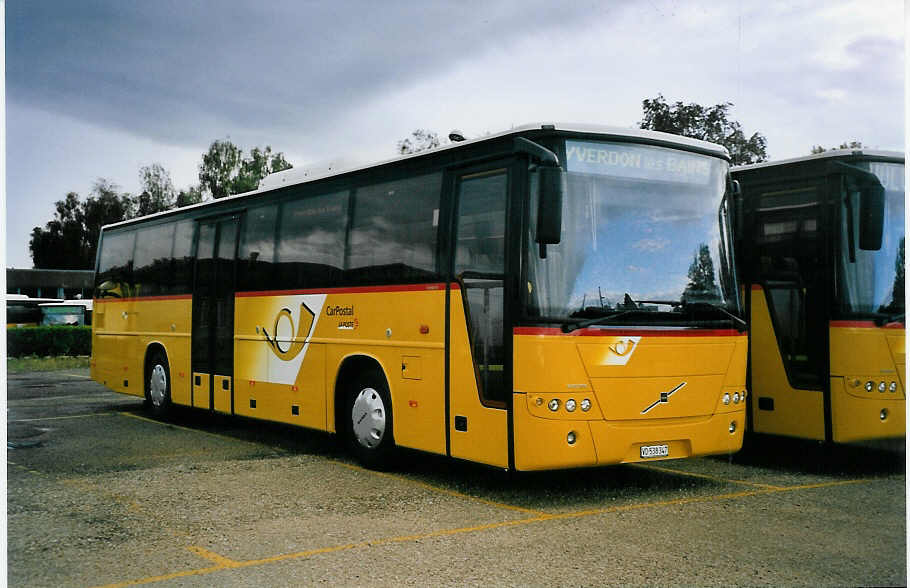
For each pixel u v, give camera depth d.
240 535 6.69
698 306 8.09
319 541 6.50
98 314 16.41
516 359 7.50
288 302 10.95
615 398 7.56
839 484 8.80
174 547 6.36
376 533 6.73
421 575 5.65
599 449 7.48
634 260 7.87
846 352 9.09
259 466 9.76
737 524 7.02
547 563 5.90
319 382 10.26
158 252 14.42
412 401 8.77
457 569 5.77
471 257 8.16
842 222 9.24
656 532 6.75
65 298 40.50
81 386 22.05
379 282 9.36
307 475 9.20
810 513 7.43
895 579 5.55
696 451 7.97
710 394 8.08
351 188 10.02
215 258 12.73
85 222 40.84
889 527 6.91
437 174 8.75
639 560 5.97
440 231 8.59
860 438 9.05
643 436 7.67
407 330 8.89
